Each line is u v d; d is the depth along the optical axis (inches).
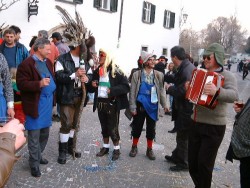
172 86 191.5
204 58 146.7
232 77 142.3
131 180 184.1
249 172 131.0
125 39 658.8
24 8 402.9
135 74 214.4
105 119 213.2
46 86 173.3
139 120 218.1
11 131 52.2
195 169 157.8
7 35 216.8
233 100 136.8
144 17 724.0
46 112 175.0
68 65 190.2
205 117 146.9
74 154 207.6
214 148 147.6
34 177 175.3
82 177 182.5
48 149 221.9
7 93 165.2
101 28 569.6
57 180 175.5
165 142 268.8
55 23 452.4
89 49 202.8
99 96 205.3
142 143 257.9
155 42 789.9
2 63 161.9
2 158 47.4
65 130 195.6
